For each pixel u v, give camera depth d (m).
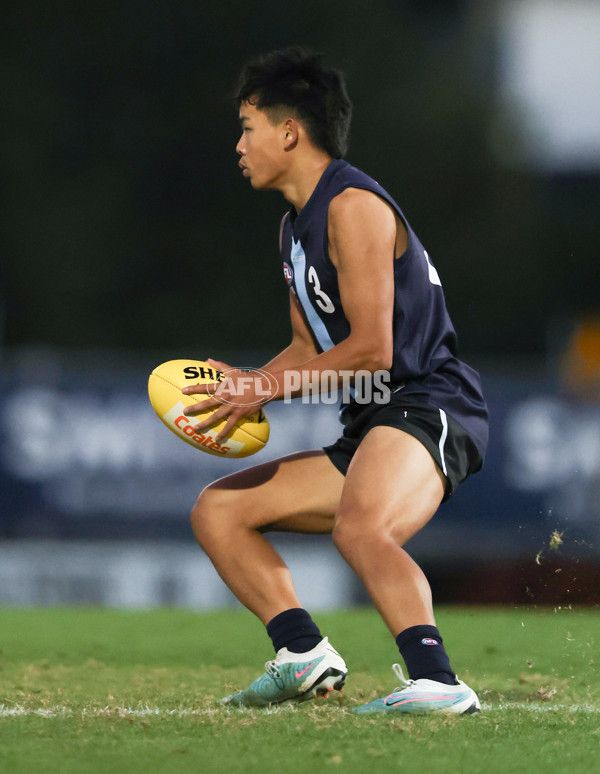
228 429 13.38
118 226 86.50
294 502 13.78
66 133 87.56
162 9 88.50
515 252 92.19
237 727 11.43
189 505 36.81
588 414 36.84
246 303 86.12
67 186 87.00
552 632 20.34
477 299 91.38
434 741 10.73
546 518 36.81
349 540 12.38
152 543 36.75
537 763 9.93
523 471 36.94
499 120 97.12
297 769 9.61
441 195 91.62
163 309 85.38
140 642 20.23
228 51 89.44
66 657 18.17
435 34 98.44
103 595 36.59
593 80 100.88
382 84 91.94
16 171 85.56
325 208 13.23
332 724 11.52
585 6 104.88
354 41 91.50
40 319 84.56
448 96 92.69
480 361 90.44
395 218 13.20
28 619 24.12
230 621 23.64
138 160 87.69
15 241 84.56
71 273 84.62
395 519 12.41
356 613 25.34
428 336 13.56
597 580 35.16
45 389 36.75
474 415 13.59
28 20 87.81
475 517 37.06
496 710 12.81
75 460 36.78
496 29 100.12
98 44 88.06
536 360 91.31
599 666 16.81
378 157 90.81
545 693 14.40
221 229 87.38
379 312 12.70
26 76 87.31
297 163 13.67
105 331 85.19
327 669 13.26
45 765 9.73
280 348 85.75
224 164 87.75
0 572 36.25
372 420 13.36
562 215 99.00
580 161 99.94
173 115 87.94
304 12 90.19
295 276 13.79
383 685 15.09
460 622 22.28
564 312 92.88
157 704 13.41
